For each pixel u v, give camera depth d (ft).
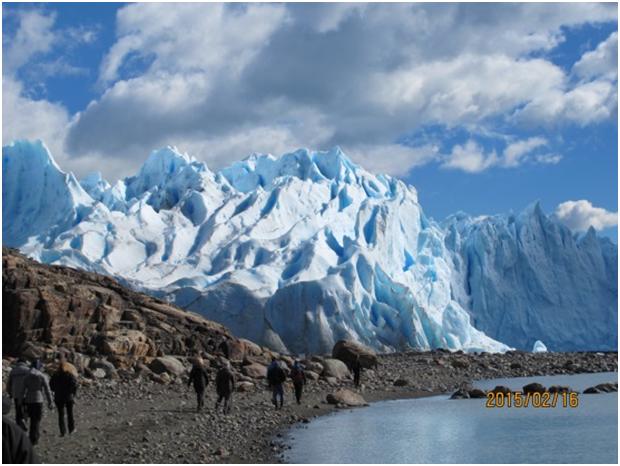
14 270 111.04
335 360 129.08
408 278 250.37
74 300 111.75
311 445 61.05
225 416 75.87
